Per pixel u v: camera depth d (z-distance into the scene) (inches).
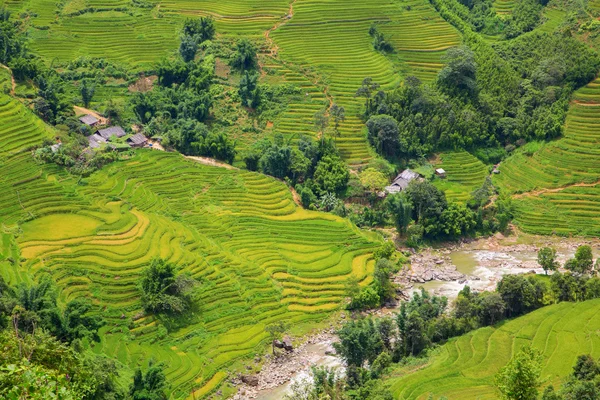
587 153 5787.4
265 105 6136.8
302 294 4443.9
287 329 4170.8
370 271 4682.6
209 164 5575.8
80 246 4439.0
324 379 3447.3
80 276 4210.1
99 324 3897.6
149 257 4416.8
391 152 5792.3
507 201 5442.9
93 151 5329.7
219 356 3927.2
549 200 5546.3
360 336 3740.2
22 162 5083.7
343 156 5777.6
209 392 3703.3
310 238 4950.8
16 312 3523.6
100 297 4084.6
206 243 4717.0
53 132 5438.0
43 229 4576.8
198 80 6131.9
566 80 6190.9
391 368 3735.2
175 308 4065.0
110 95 6161.4
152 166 5398.6
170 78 6259.8
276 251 4793.3
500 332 3917.3
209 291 4308.6
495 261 5029.5
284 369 3897.6
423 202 5226.4
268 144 5684.1
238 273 4498.0
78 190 4995.1
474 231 5344.5
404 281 4709.6
